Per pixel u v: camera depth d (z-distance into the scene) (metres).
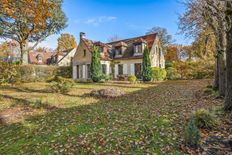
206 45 16.92
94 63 25.92
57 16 26.83
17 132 6.92
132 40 33.56
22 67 25.70
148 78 25.72
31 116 9.08
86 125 7.15
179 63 32.34
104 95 13.97
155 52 31.28
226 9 7.05
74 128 6.84
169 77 29.89
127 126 6.74
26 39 27.50
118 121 7.46
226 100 7.30
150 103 10.94
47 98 13.32
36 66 28.02
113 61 31.55
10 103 11.83
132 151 4.82
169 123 6.66
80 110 9.80
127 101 12.01
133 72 29.58
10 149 5.50
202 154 4.41
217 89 12.45
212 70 28.11
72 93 15.54
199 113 6.19
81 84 22.45
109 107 10.30
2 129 7.45
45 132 6.64
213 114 6.30
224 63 10.61
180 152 4.56
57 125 7.37
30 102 12.05
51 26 28.58
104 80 26.56
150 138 5.47
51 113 9.47
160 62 33.06
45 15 11.59
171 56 47.00
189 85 18.89
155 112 8.54
